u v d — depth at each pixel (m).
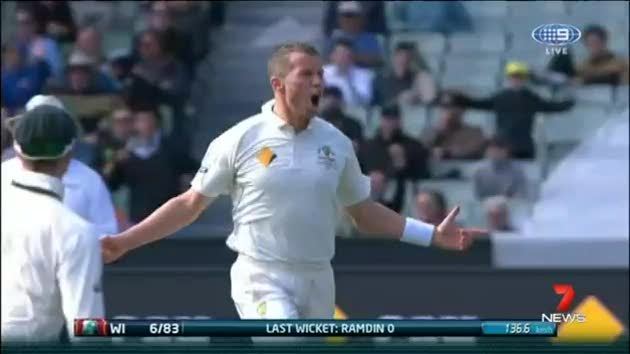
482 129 42.41
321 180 19.78
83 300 15.41
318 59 19.70
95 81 42.47
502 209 40.62
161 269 36.19
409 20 45.09
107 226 24.50
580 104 43.34
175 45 43.47
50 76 42.72
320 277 20.30
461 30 45.28
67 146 15.86
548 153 42.53
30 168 15.78
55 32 44.09
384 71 43.06
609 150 42.72
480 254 37.72
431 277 36.78
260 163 19.73
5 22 44.22
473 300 36.62
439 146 42.03
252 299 20.11
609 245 37.88
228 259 37.28
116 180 39.88
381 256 37.66
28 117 15.74
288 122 19.81
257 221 19.89
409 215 40.12
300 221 19.83
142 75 42.56
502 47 44.81
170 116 42.06
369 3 43.94
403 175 40.16
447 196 41.12
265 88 44.94
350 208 20.78
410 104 42.62
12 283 15.61
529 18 45.28
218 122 44.03
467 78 44.44
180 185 40.31
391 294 36.72
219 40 45.75
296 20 46.62
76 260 15.48
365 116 42.12
